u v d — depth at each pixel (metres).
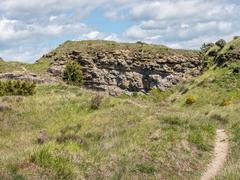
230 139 25.61
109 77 123.38
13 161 14.46
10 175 12.95
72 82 89.06
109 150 20.03
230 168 16.98
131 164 17.77
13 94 44.56
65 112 35.56
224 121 33.12
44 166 14.54
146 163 18.44
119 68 124.69
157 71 125.00
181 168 19.28
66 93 44.81
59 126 32.84
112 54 125.44
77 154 16.88
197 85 72.12
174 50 130.88
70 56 123.38
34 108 36.06
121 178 15.95
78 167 15.48
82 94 43.62
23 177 13.05
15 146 25.23
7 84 45.19
